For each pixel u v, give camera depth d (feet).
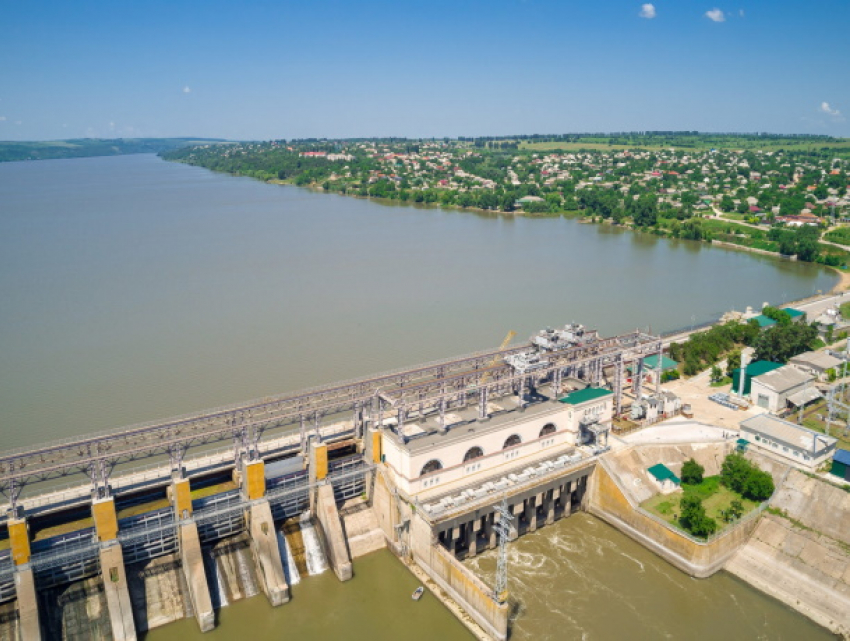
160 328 655.35
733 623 315.17
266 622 317.83
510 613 321.32
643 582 344.69
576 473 393.50
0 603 297.74
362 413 410.52
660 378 504.43
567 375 471.21
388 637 308.19
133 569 326.24
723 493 391.65
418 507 349.20
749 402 480.23
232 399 492.13
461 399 417.69
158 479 363.35
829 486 368.68
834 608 316.60
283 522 370.32
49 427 450.30
